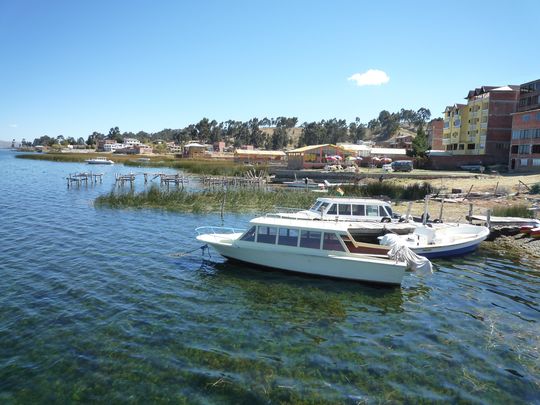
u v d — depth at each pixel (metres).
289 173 65.94
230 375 10.62
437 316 14.73
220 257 21.38
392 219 26.78
